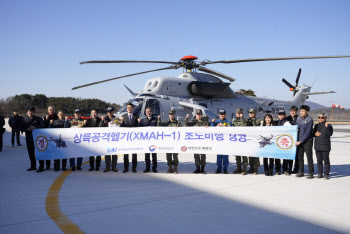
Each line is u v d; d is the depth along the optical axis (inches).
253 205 172.4
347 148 489.4
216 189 213.8
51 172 289.3
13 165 329.4
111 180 248.2
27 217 151.3
